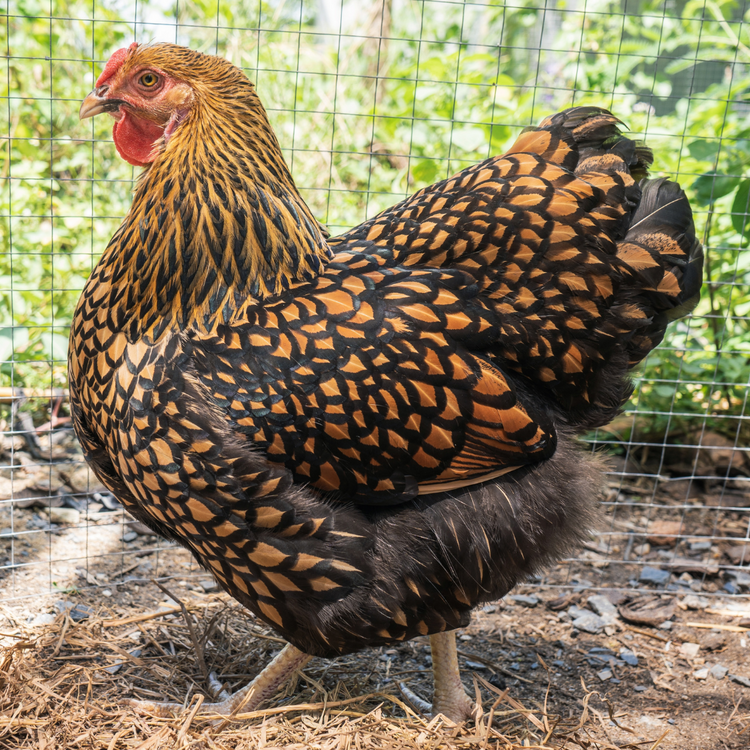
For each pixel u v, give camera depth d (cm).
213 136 67
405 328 66
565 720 77
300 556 66
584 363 70
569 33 143
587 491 71
